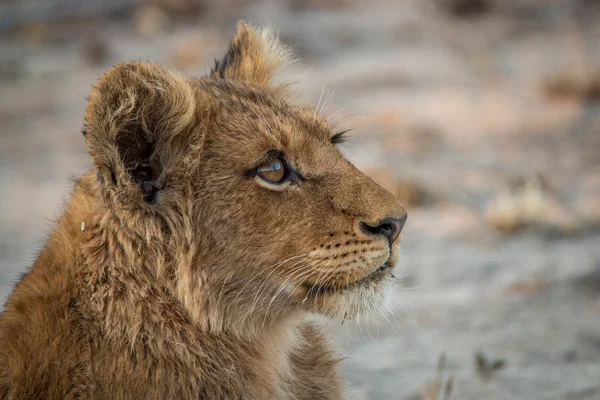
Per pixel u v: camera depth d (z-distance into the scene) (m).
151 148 7.45
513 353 11.36
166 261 7.37
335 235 7.56
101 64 34.59
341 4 39.34
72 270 7.23
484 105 25.80
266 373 7.77
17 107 30.25
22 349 7.08
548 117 24.09
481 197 18.14
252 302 7.61
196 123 7.53
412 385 10.62
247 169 7.52
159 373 7.16
